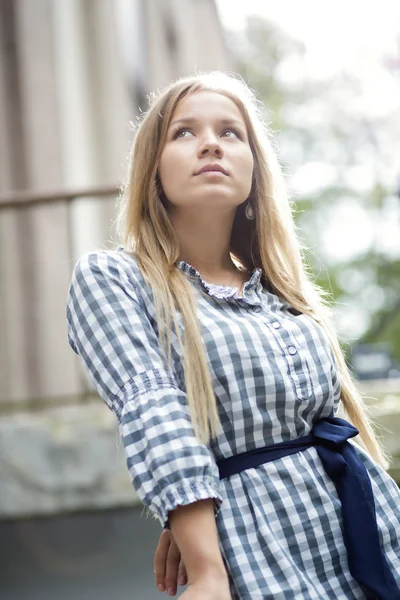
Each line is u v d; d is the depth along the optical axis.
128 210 1.60
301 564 1.34
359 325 15.33
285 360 1.46
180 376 1.41
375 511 1.43
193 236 1.61
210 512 1.28
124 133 10.88
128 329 1.40
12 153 7.19
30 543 4.22
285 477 1.39
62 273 7.66
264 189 1.69
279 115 17.61
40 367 7.00
